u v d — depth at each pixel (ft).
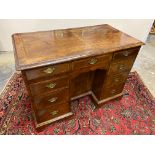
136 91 6.61
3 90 6.23
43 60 3.47
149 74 7.88
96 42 4.47
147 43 11.25
